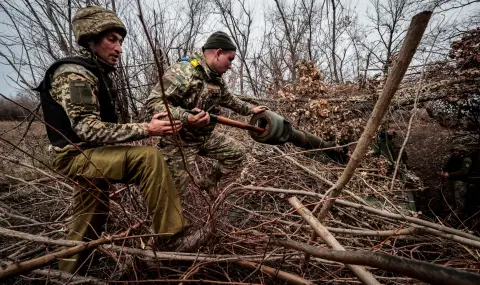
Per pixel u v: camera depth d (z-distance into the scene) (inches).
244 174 117.9
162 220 71.0
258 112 107.9
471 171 159.9
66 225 90.0
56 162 76.4
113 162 71.4
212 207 82.7
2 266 51.6
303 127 167.9
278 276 64.9
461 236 71.5
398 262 37.7
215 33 93.7
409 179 152.5
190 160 96.7
